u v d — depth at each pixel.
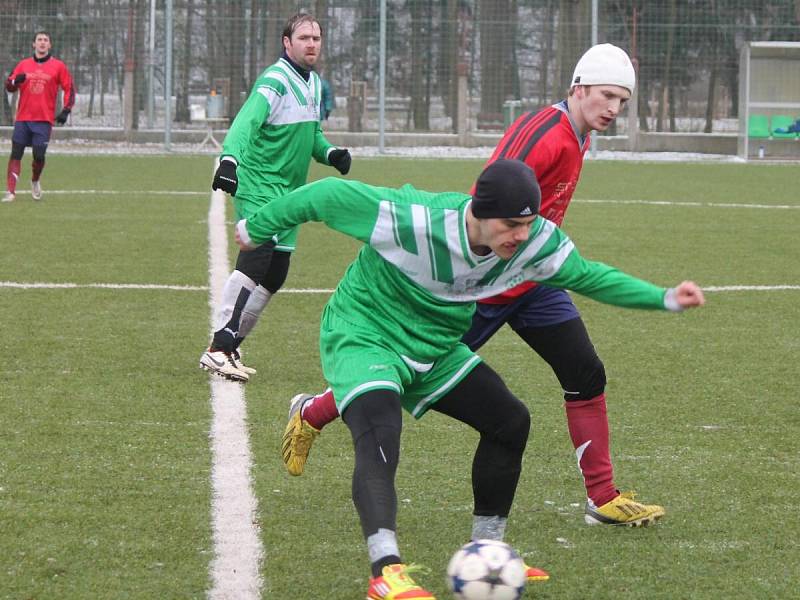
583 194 58.38
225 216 46.66
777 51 84.38
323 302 29.58
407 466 16.48
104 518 14.06
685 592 12.27
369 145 86.56
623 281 11.80
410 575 12.66
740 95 85.00
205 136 85.62
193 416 18.86
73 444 17.08
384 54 81.12
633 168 76.69
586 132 14.52
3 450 16.69
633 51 86.75
